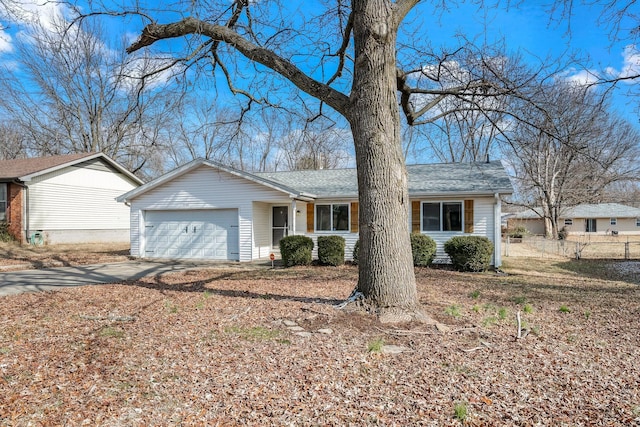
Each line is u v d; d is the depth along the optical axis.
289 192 14.78
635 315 6.55
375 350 4.59
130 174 24.30
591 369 4.12
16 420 3.12
